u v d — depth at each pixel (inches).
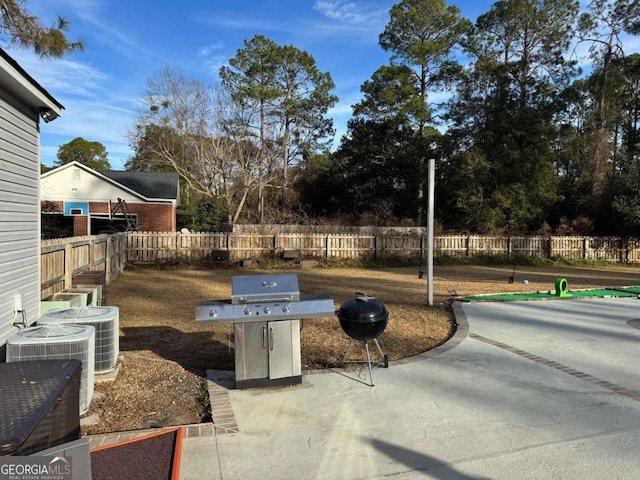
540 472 114.3
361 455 123.0
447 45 1175.6
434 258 780.6
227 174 1214.9
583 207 983.0
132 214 959.6
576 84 1216.8
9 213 192.9
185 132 1263.5
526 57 1072.8
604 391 172.7
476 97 981.2
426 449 126.4
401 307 346.6
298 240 721.6
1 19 272.7
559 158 1256.8
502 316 314.0
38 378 86.0
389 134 1227.9
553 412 152.3
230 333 257.0
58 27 288.4
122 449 124.2
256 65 1283.2
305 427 139.8
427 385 177.5
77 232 905.5
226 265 663.1
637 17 1106.7
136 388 172.9
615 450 125.7
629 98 1229.1
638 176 901.2
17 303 197.2
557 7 1045.2
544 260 823.7
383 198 1200.8
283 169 1392.7
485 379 185.2
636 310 345.7
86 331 155.9
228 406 154.6
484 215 924.0
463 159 938.7
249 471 114.7
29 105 216.7
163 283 479.2
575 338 255.4
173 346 229.6
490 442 130.6
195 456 121.7
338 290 447.2
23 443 63.9
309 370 194.1
